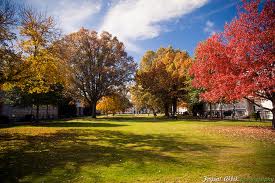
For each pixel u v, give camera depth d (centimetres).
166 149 1092
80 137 1541
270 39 1723
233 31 1975
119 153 1008
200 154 970
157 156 939
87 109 7788
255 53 1761
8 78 1708
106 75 4700
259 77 1652
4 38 1639
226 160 852
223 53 1980
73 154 998
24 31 1977
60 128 2225
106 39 4803
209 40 2075
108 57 4800
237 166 766
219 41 2080
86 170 754
